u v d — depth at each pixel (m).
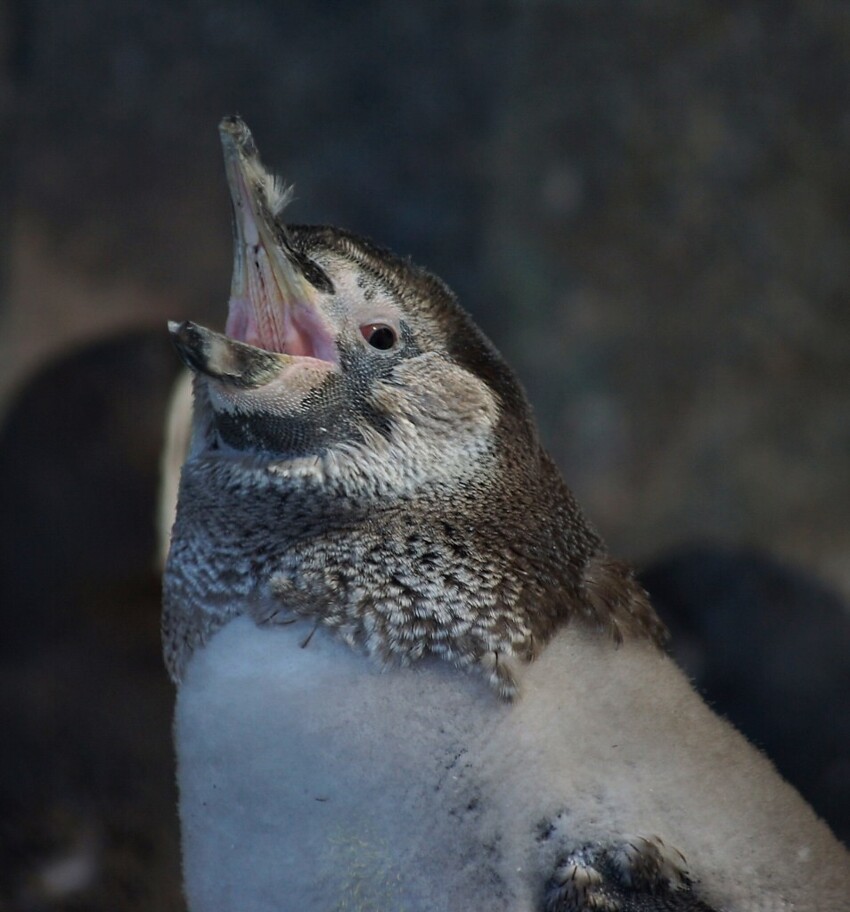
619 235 26.22
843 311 25.72
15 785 15.08
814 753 18.08
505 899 9.90
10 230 26.83
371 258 11.55
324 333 11.11
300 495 10.88
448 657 10.21
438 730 10.08
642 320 25.84
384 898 10.01
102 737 15.58
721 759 10.44
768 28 26.53
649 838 9.80
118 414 18.17
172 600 10.95
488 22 27.56
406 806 10.02
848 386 25.53
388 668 10.21
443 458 11.10
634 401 25.52
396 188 27.16
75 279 26.84
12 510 17.88
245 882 10.26
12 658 16.94
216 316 26.92
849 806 17.64
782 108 26.23
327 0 28.19
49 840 14.69
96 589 17.47
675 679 10.89
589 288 26.03
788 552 24.86
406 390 11.16
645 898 9.66
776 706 18.42
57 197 27.17
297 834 10.12
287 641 10.34
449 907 9.95
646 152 26.44
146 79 27.88
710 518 25.06
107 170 27.41
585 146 26.64
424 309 11.47
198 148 27.70
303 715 10.15
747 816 10.20
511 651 10.28
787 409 25.44
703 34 26.67
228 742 10.27
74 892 14.42
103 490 17.83
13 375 26.14
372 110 27.62
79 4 27.98
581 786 9.98
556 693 10.25
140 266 27.08
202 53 28.03
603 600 10.86
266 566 10.59
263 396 10.84
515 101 27.09
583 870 9.70
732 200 26.06
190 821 10.56
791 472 25.20
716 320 25.75
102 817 14.90
